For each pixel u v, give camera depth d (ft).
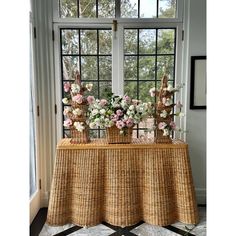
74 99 6.67
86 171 6.78
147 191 6.91
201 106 8.20
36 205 7.83
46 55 8.03
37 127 7.93
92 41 8.29
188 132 8.32
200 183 8.50
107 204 6.93
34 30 7.69
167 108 6.91
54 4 7.95
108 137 6.91
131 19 8.07
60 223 6.88
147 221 6.97
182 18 8.06
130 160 6.82
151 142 7.02
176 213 7.07
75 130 6.98
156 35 8.26
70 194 6.96
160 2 8.14
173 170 6.94
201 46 8.01
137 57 8.35
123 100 6.75
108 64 8.39
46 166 8.30
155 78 8.44
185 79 8.21
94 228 6.78
